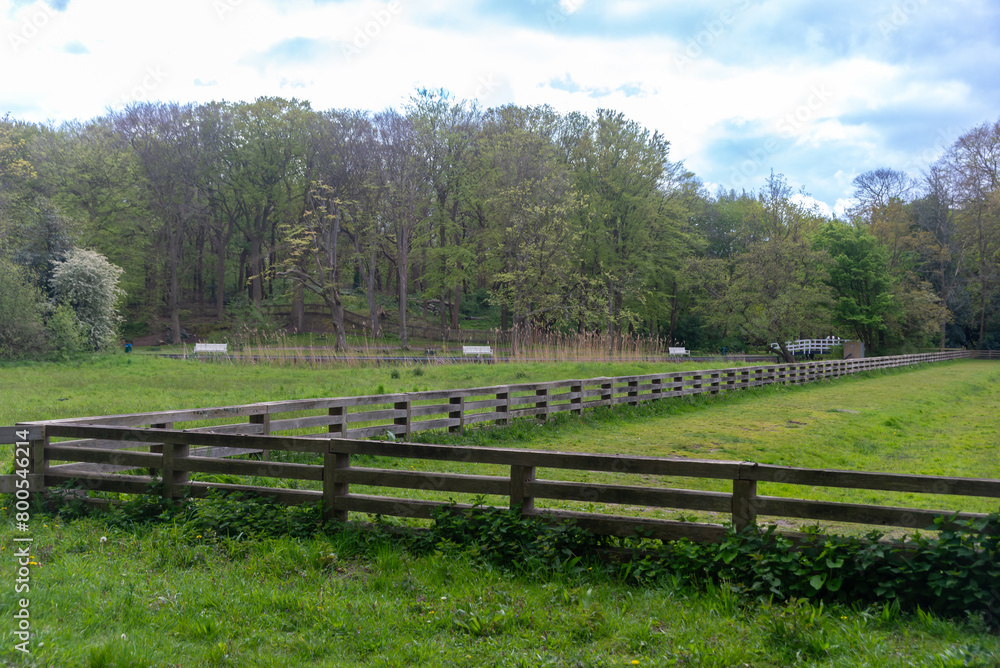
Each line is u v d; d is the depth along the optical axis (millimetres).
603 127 43906
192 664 3463
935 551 4223
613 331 40250
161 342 48531
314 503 5906
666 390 18672
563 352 26891
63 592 4336
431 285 49750
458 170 44531
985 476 9750
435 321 55719
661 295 48031
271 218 52625
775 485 9117
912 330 54844
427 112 42656
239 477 8188
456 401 11961
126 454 6508
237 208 53375
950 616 4113
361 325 51750
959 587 4125
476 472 9242
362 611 4137
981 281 58844
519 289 37281
